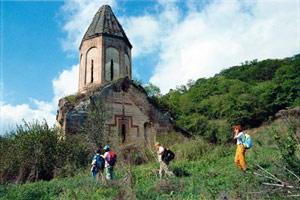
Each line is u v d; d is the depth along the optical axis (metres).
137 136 18.25
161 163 9.44
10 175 13.48
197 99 50.72
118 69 21.08
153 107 19.94
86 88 19.92
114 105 18.09
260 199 5.98
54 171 13.54
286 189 5.92
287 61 62.94
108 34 21.42
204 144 15.16
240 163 8.69
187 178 9.16
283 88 36.50
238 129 9.20
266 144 15.05
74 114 16.25
